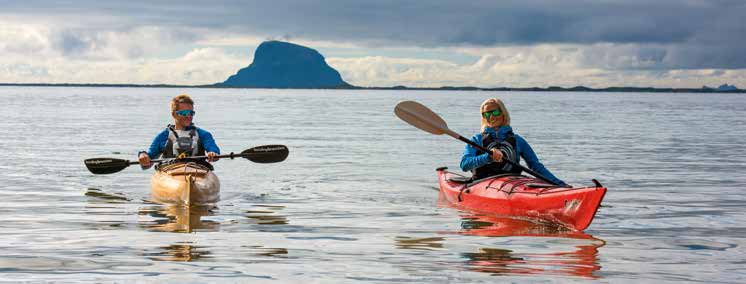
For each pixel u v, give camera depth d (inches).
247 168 509.7
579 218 268.1
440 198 369.4
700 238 261.6
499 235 266.2
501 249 240.2
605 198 367.9
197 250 234.8
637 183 431.8
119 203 344.5
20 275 199.0
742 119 1493.6
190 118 384.2
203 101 3122.5
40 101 2581.2
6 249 233.9
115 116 1362.0
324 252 234.1
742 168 520.1
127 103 2407.7
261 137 827.4
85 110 1676.9
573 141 794.2
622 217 308.3
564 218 275.7
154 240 251.6
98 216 305.0
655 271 209.5
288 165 530.3
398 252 234.7
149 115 1418.6
